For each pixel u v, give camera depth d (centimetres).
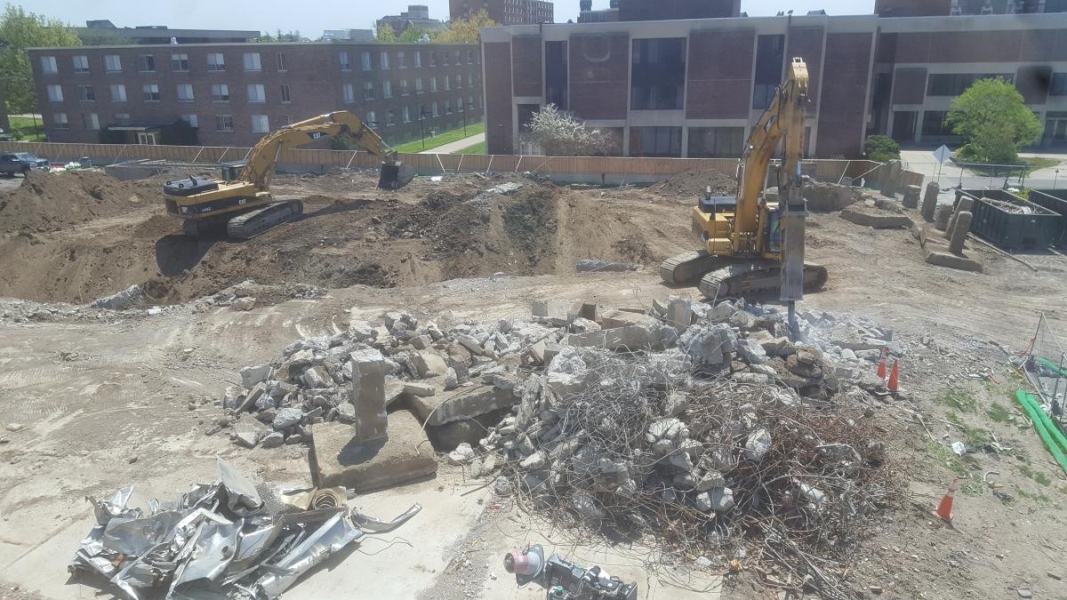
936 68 5678
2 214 2994
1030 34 5450
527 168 4297
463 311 1903
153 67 5778
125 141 5922
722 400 1080
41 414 1311
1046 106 5606
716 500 956
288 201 3023
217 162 4984
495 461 1095
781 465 1002
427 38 11512
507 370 1273
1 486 1083
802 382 1229
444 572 885
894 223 2778
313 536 906
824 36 4638
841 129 4850
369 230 2788
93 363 1545
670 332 1292
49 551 939
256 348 1680
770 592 855
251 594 830
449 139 6638
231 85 5653
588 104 5050
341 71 5541
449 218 2766
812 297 2002
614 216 2889
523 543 933
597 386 1070
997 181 3734
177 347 1678
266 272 2494
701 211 2217
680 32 4784
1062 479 1115
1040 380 1435
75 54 5897
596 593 824
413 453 1064
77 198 3241
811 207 3122
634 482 973
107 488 1070
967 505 1034
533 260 2662
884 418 1246
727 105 4859
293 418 1204
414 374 1290
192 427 1257
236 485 938
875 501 1016
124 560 880
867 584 873
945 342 1622
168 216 3072
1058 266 2314
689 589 855
